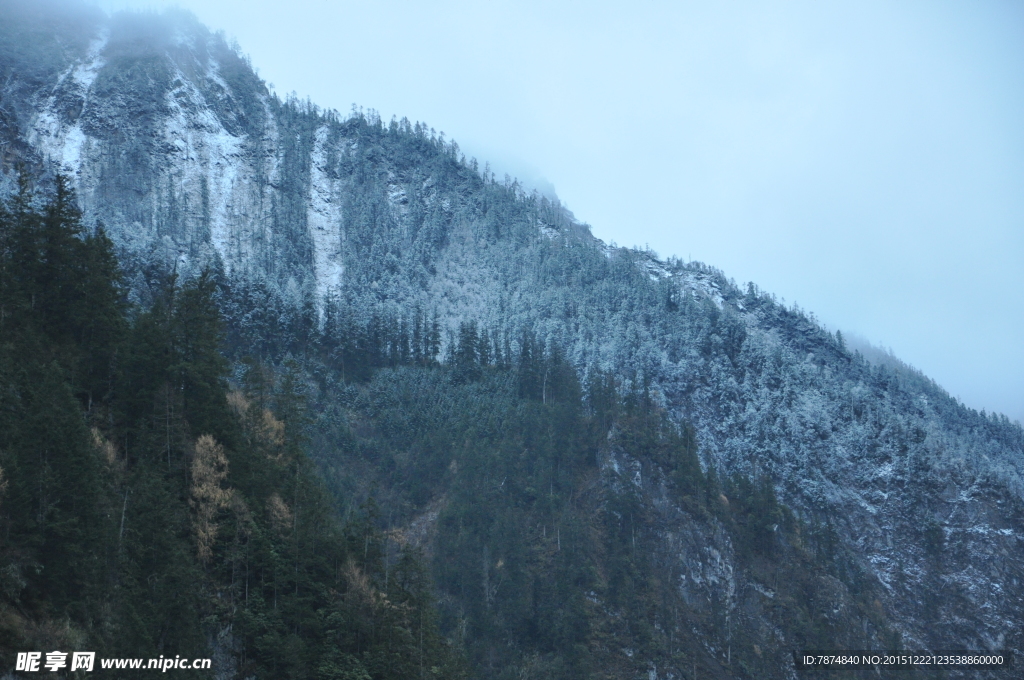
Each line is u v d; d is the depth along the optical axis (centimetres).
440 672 8575
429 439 16712
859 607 16775
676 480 17075
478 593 13762
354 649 8044
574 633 13650
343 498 14562
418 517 15362
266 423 9712
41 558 6159
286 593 7969
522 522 15275
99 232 9500
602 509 16038
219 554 7694
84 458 6744
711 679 14125
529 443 16788
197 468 7981
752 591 16075
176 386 8569
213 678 6750
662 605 14738
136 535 6938
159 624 6538
